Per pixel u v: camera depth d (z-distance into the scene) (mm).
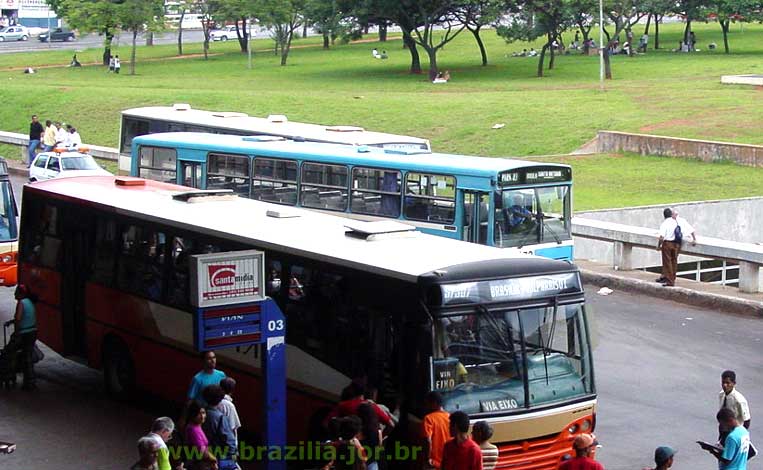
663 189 35281
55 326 17328
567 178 21344
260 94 57750
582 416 12047
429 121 49062
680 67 69250
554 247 21125
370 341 12148
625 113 48375
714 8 80375
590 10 68625
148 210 15734
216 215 15312
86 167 35781
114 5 81375
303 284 13156
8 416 15453
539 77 67562
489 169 20422
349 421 10484
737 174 37688
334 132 27859
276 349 11898
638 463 13586
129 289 15789
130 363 15945
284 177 24078
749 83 55438
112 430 14844
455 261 12062
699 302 22672
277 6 81000
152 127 33250
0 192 20609
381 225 13914
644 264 27844
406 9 71688
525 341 11781
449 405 11352
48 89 60594
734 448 11133
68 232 17047
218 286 11438
